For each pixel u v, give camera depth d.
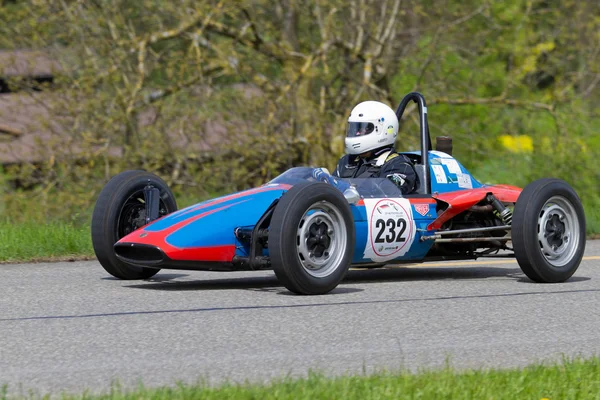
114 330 21.03
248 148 61.78
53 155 60.06
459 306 25.12
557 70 74.06
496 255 32.28
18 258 36.28
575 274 32.78
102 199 29.05
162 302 24.95
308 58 63.19
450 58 71.12
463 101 70.06
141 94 62.69
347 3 65.94
